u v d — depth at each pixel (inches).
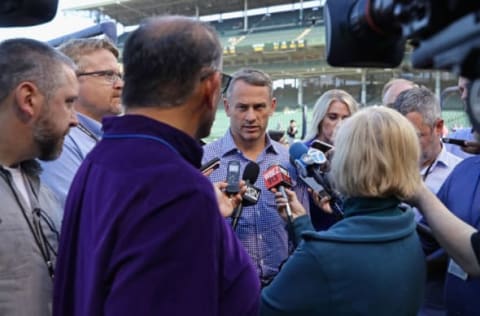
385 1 22.6
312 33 767.1
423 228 67.4
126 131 35.6
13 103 44.9
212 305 31.2
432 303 69.7
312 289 44.9
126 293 29.8
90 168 37.1
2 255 41.6
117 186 32.6
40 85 45.3
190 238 30.5
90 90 74.3
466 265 49.9
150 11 836.0
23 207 45.4
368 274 44.1
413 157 48.6
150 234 30.4
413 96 86.0
